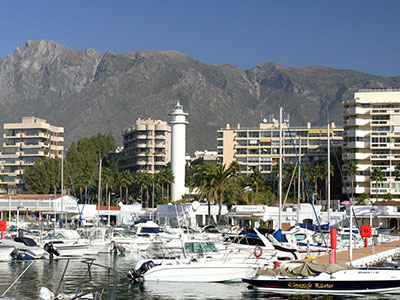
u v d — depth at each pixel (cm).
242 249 4903
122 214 14575
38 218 14300
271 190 17525
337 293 3988
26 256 5991
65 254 6156
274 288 4059
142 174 19550
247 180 17550
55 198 14388
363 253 6156
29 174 19562
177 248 4881
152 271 4503
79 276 4803
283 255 5309
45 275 4841
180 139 18900
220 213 11988
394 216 12000
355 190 16162
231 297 3925
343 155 16512
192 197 18888
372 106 16312
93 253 6438
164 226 10200
